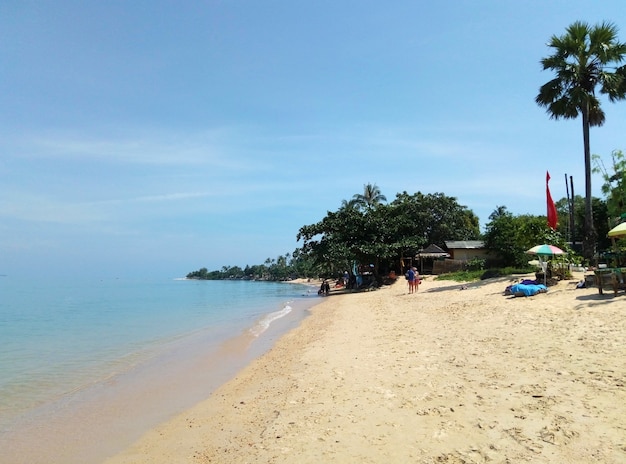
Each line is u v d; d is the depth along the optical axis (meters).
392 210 45.81
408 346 12.06
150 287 104.50
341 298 36.16
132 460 6.52
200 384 11.10
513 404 6.76
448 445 5.63
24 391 10.64
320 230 42.72
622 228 15.91
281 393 9.08
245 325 23.70
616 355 8.61
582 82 26.38
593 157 29.59
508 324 13.18
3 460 6.68
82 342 18.47
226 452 6.36
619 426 5.61
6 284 127.44
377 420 6.72
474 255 43.56
